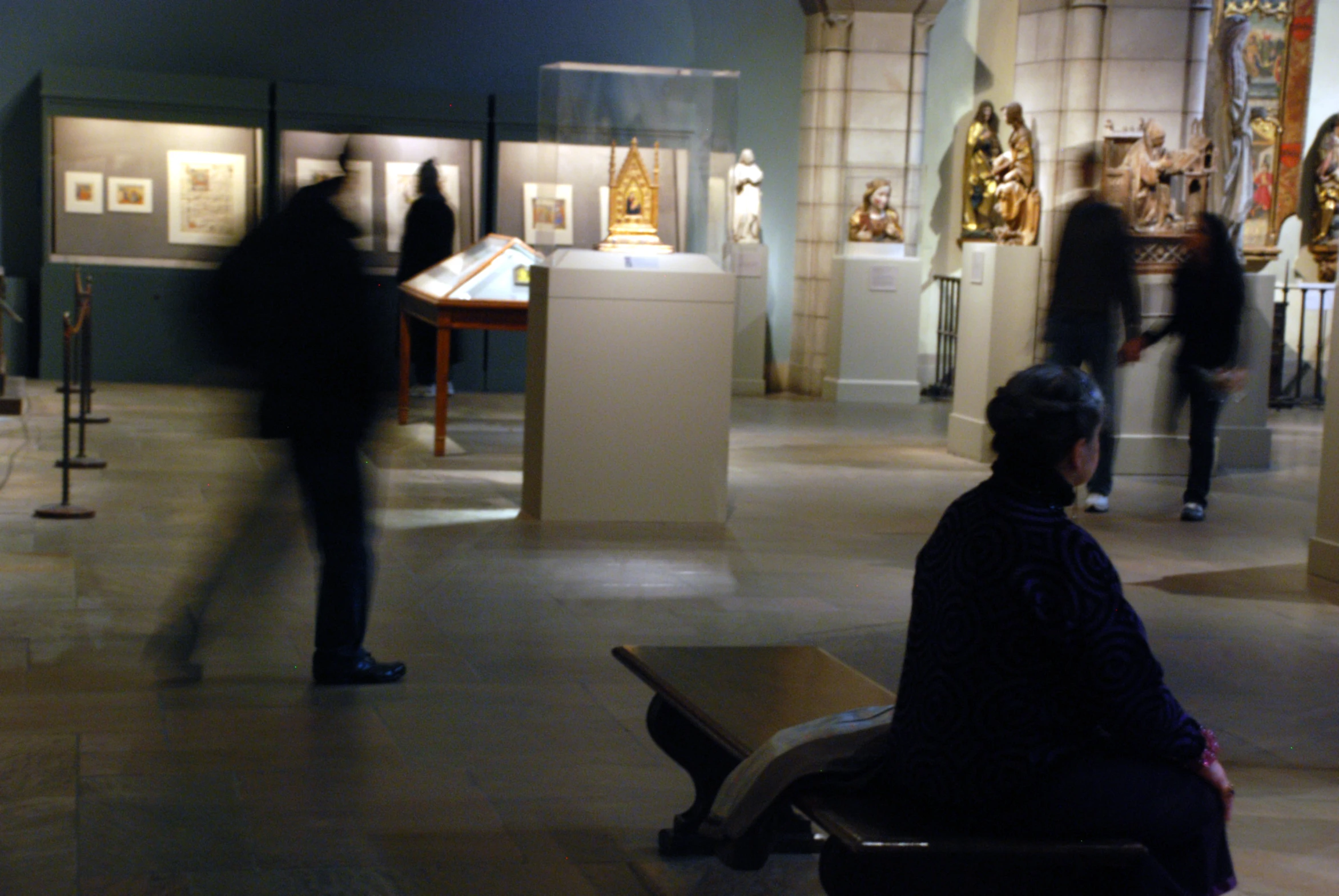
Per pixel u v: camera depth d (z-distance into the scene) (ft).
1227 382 27.32
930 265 49.57
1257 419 34.50
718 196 25.50
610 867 11.10
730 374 25.34
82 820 11.54
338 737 13.88
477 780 12.87
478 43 46.44
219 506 25.13
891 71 45.68
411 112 44.16
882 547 24.23
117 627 17.48
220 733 13.84
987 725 8.25
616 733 14.35
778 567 22.40
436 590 20.12
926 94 46.91
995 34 47.93
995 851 8.10
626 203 25.38
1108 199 32.45
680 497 25.49
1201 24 32.42
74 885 10.31
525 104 44.73
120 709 14.43
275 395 15.10
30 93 43.47
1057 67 32.94
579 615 19.07
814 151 46.65
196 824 11.57
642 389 25.05
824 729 9.30
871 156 46.06
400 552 22.31
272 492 16.51
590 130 25.16
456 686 15.75
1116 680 8.15
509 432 36.19
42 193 42.70
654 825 11.98
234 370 15.24
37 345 43.65
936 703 8.38
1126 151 32.40
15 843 11.03
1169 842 8.50
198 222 43.04
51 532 22.61
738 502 27.84
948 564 8.48
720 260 25.67
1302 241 49.47
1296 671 17.69
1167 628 19.58
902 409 44.27
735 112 25.20
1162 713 8.25
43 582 19.54
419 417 38.29
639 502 25.35
